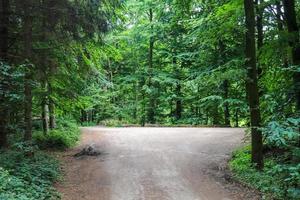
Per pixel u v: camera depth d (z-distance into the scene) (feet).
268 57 47.42
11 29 47.65
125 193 36.99
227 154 53.36
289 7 44.55
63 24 48.65
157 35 119.24
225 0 53.83
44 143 58.95
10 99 39.09
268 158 46.57
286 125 37.96
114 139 68.03
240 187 38.01
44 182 37.04
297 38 43.83
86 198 35.40
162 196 36.04
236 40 85.87
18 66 43.24
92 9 49.06
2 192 29.07
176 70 122.93
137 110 126.11
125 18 57.52
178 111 125.80
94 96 120.78
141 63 132.77
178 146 59.88
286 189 33.27
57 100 60.80
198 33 62.69
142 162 49.39
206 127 94.12
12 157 40.50
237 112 108.06
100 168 46.57
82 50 54.90
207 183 40.11
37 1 46.39
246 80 42.96
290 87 42.93
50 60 50.14
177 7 57.16
